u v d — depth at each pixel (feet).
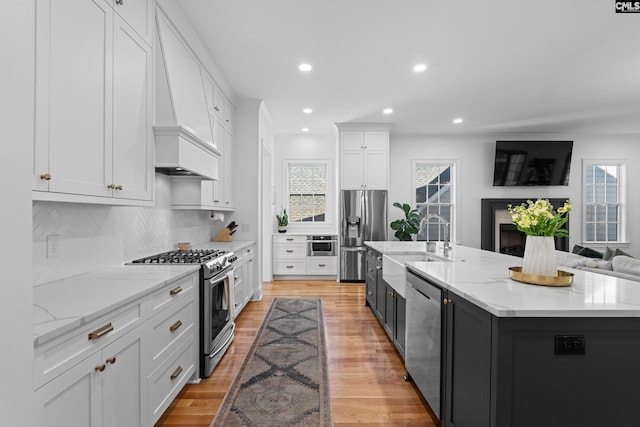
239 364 8.59
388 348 9.68
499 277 5.99
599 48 10.23
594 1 7.89
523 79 12.61
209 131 10.03
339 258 18.99
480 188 21.34
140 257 8.49
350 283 18.74
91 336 3.86
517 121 18.38
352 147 19.02
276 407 6.68
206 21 8.77
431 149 21.38
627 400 4.12
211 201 11.17
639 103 15.38
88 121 4.95
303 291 16.72
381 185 19.10
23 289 2.41
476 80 12.75
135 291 4.93
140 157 6.59
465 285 5.32
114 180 5.65
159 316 5.71
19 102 2.38
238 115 14.83
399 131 20.66
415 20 8.73
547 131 20.65
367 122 18.63
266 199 19.22
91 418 3.90
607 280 5.71
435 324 6.02
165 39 7.61
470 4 8.05
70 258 6.01
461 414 5.10
